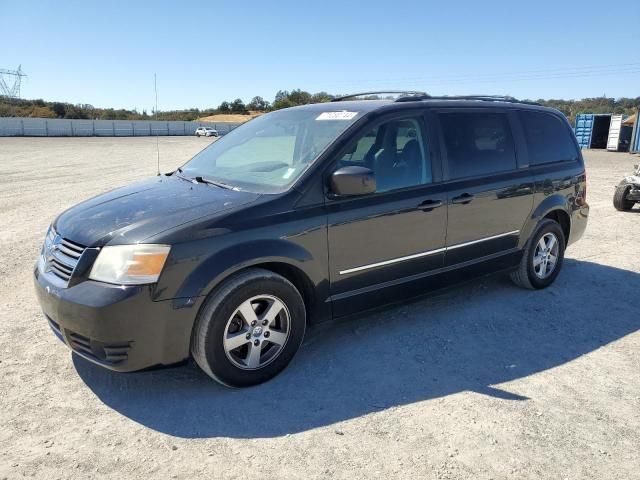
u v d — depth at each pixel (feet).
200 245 10.26
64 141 146.30
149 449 9.24
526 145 16.72
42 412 10.30
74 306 9.91
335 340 13.71
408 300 14.03
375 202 12.66
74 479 8.45
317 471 8.71
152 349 10.09
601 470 8.87
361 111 13.26
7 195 40.09
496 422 10.18
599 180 53.52
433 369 12.26
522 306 16.29
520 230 16.48
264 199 11.32
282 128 14.43
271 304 11.28
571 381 11.82
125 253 9.95
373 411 10.50
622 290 17.89
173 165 69.51
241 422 10.07
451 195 14.16
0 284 18.11
